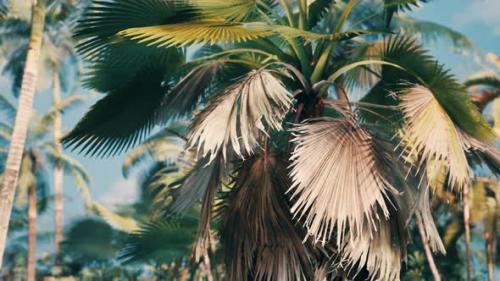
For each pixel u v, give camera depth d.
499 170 7.78
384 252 6.90
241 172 7.38
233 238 7.27
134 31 7.08
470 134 7.81
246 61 8.15
